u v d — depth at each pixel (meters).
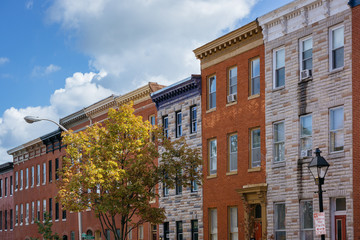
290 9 30.38
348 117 26.97
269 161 31.62
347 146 26.83
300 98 29.77
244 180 33.62
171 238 40.56
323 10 28.62
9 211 73.12
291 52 30.58
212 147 37.25
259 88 33.34
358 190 26.06
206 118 37.59
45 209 62.84
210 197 36.66
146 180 33.22
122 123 33.94
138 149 33.62
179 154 34.09
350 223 26.22
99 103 50.97
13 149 70.88
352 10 27.20
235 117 34.84
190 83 38.69
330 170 27.52
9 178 73.94
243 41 34.53
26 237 67.31
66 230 57.81
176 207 40.19
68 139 34.41
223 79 36.19
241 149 34.09
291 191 29.78
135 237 45.16
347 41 27.34
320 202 21.16
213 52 37.12
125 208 32.81
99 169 31.95
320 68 28.72
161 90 41.84
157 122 43.06
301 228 29.20
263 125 32.44
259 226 32.62
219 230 35.53
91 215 52.84
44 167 63.97
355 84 26.77
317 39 29.00
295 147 29.80
